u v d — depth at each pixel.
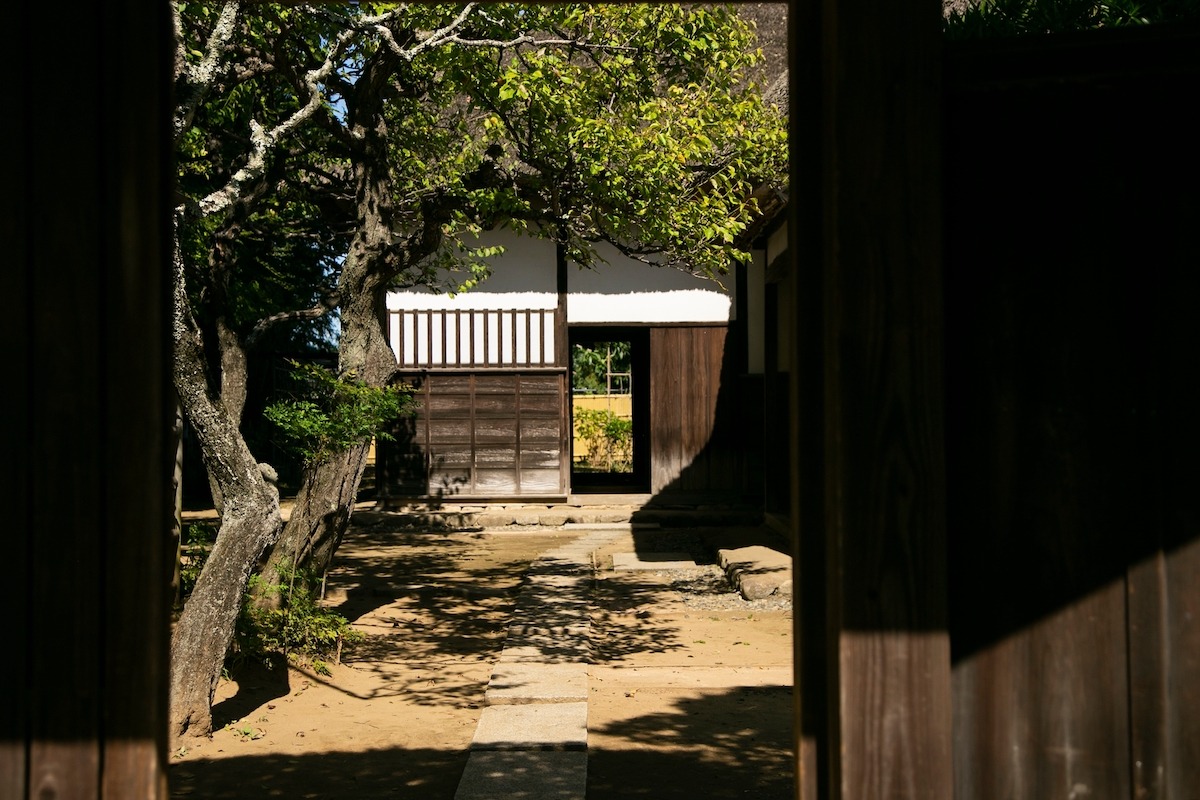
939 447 1.68
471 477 14.69
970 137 1.81
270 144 5.54
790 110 1.89
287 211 12.02
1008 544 1.78
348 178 10.06
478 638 7.72
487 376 14.66
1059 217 1.80
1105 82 1.79
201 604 5.11
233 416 6.55
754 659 7.01
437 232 8.08
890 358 1.69
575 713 5.48
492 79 8.29
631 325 14.79
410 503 14.71
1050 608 1.77
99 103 1.69
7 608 1.67
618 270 14.70
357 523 14.30
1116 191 1.79
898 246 1.69
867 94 1.70
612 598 9.38
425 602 9.18
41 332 1.67
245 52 7.52
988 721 1.77
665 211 8.36
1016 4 3.21
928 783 1.66
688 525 14.19
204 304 6.70
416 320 14.66
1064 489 1.78
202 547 7.23
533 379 14.66
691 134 8.29
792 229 1.88
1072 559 1.77
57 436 1.67
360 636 7.04
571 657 6.72
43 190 1.68
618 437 21.36
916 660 1.67
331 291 7.90
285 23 7.17
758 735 5.29
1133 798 1.75
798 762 1.82
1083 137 1.80
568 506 14.65
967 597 1.78
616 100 8.53
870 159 1.70
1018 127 1.80
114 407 1.68
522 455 14.69
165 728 1.74
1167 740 1.75
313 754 4.93
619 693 6.11
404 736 5.25
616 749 5.05
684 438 14.88
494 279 14.62
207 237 9.80
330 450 7.22
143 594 1.68
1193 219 1.78
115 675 1.67
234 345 6.68
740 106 8.78
